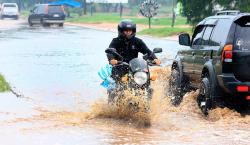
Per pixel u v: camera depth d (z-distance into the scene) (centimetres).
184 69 3128
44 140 2070
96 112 2559
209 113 2641
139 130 2303
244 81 2592
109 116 2539
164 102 2788
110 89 2516
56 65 4962
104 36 9919
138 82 2395
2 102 2933
